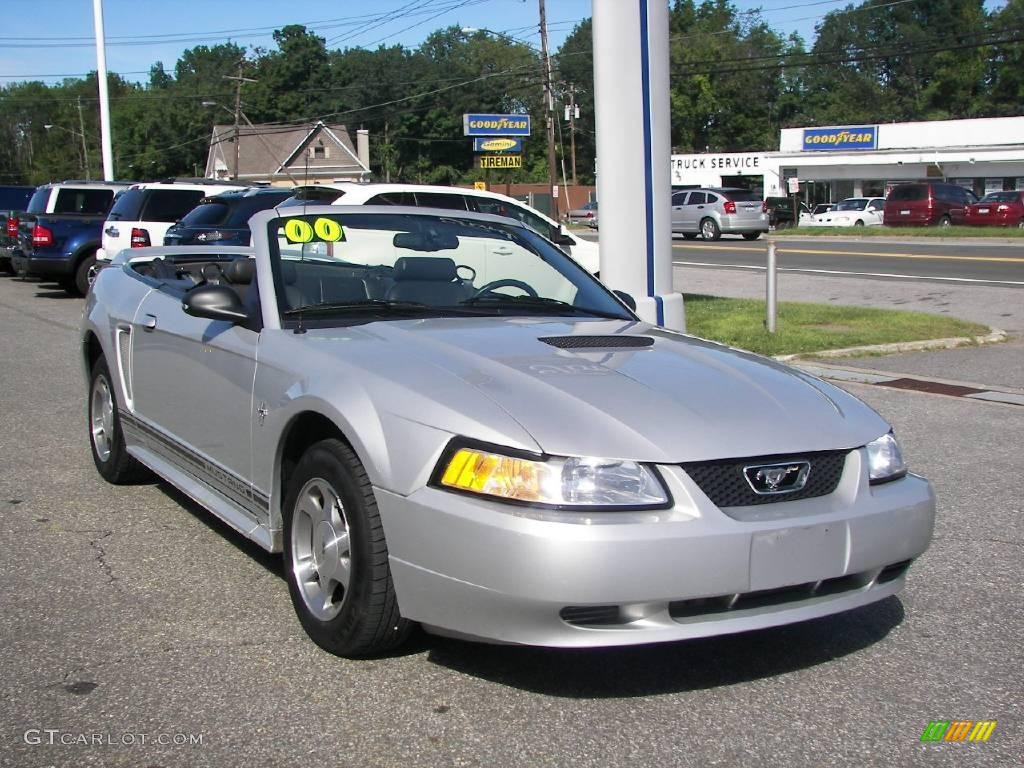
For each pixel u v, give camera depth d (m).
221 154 78.62
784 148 60.06
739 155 59.94
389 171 87.69
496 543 3.19
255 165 78.06
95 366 6.22
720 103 92.38
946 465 6.72
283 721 3.33
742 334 11.99
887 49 90.94
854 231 36.62
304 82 95.69
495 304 4.77
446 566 3.30
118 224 16.39
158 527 5.33
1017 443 7.30
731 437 3.42
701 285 19.31
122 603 4.30
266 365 4.21
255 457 4.28
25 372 10.17
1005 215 36.34
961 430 7.71
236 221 13.31
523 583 3.16
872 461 3.70
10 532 5.22
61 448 7.04
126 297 5.85
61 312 15.82
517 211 13.52
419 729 3.29
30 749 3.14
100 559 4.83
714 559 3.23
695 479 3.32
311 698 3.48
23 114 135.38
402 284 4.72
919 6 92.06
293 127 80.50
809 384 4.08
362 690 3.54
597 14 9.30
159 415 5.32
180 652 3.83
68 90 134.25
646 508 3.24
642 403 3.54
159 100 104.44
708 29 97.12
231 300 4.40
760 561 3.29
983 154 51.78
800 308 14.40
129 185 18.69
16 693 3.50
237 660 3.76
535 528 3.16
